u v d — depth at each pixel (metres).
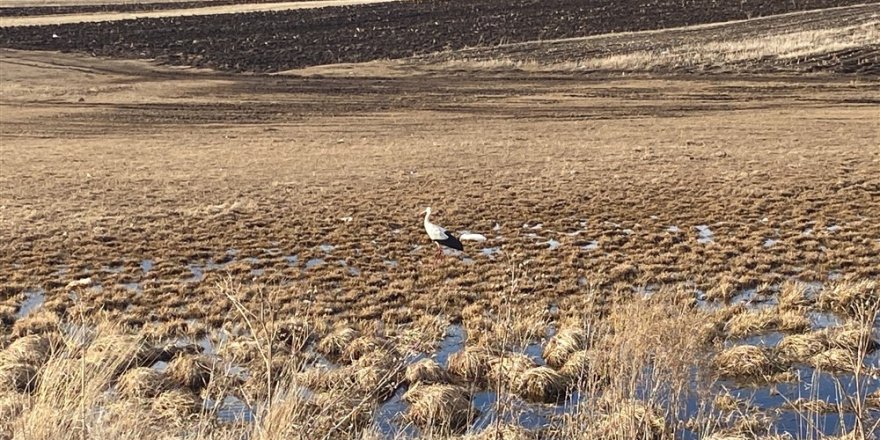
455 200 29.72
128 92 65.56
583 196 29.69
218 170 37.78
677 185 30.92
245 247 24.27
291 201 30.38
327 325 17.06
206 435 7.20
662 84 61.22
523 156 39.03
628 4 100.94
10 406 7.48
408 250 23.61
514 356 13.98
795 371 13.81
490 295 19.00
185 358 13.63
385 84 67.06
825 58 65.00
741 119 48.12
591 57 73.69
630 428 8.35
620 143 42.16
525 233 25.25
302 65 77.81
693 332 9.84
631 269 20.72
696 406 11.18
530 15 97.81
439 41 86.44
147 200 31.16
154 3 121.81
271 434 6.26
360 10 105.69
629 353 9.44
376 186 32.84
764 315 16.64
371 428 8.30
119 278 21.20
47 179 35.94
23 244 24.53
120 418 6.77
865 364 13.85
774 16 90.56
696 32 83.94
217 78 71.69
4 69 74.69
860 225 24.47
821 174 31.58
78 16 106.94
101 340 8.47
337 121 53.75
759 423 11.27
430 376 13.40
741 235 23.95
